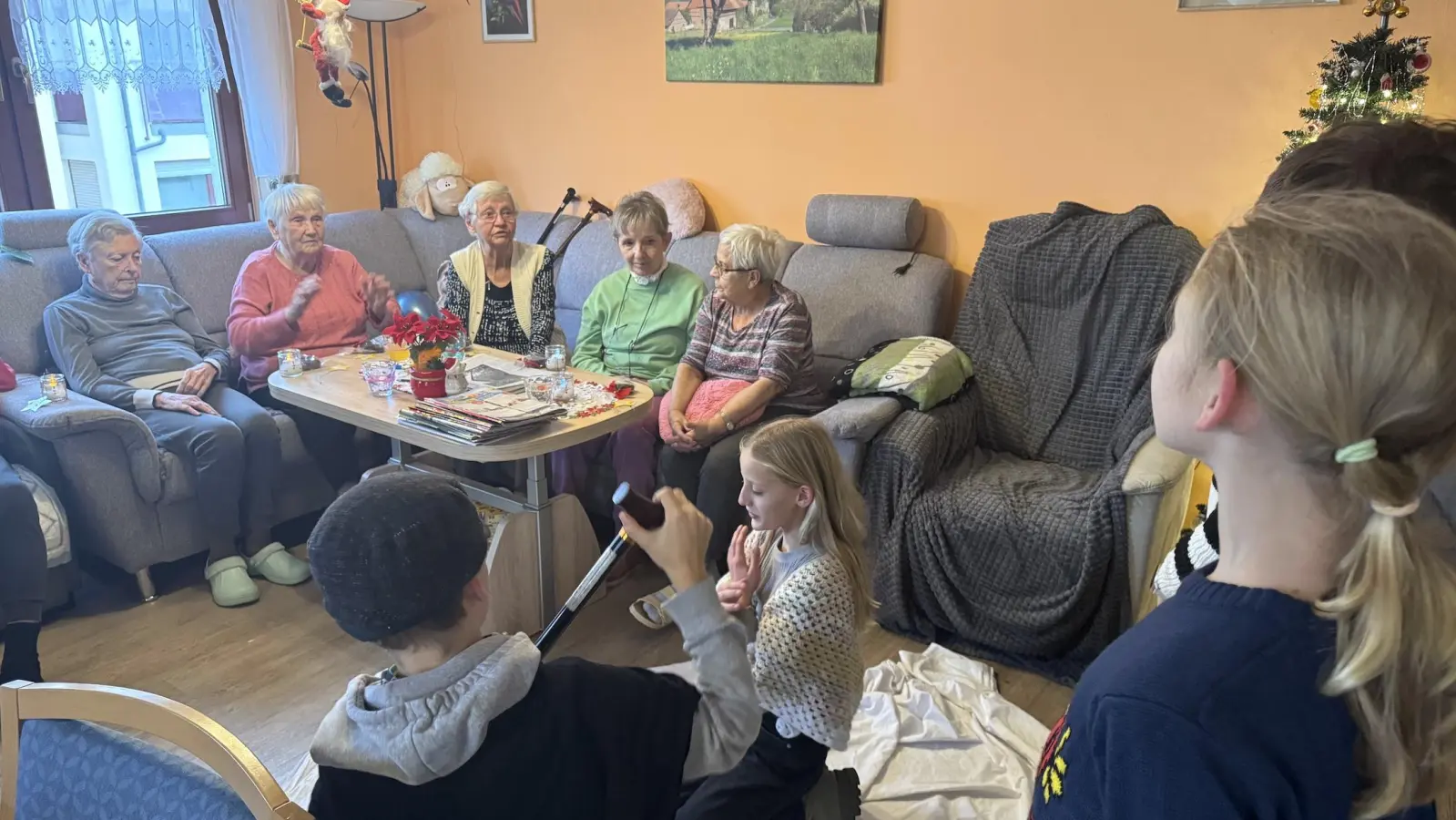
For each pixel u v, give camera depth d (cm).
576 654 253
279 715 227
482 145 434
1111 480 227
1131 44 279
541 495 254
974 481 259
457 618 94
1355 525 60
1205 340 61
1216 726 59
